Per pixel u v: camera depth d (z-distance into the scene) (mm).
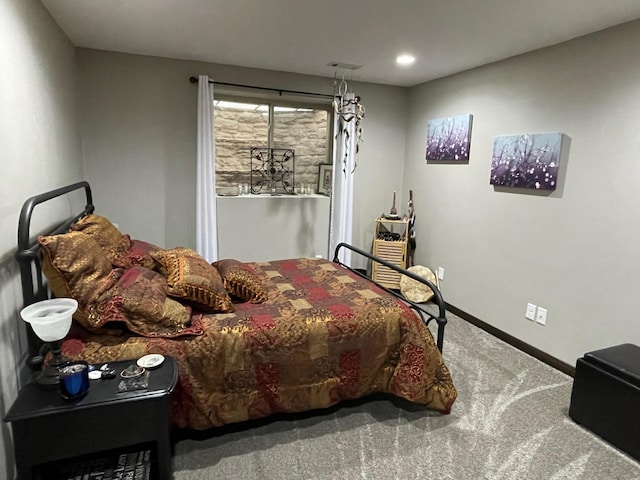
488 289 3662
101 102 3600
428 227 4473
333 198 4527
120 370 1665
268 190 4660
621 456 2104
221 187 4473
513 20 2480
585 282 2801
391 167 4832
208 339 1985
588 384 2287
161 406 1550
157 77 3727
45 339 1473
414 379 2293
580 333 2854
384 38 2906
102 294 1865
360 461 2020
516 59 3258
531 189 3166
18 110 1869
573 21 2461
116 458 1646
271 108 4480
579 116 2771
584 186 2766
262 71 4031
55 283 1780
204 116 3816
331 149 4789
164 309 1963
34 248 1732
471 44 2986
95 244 2059
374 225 4883
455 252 4074
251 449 2084
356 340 2254
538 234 3133
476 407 2504
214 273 2396
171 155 3895
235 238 4281
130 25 2773
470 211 3840
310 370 2186
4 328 1597
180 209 4008
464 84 3846
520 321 3336
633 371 2107
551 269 3043
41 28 2326
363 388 2338
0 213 1601
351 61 3582
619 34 2498
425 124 4445
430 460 2039
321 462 2006
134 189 3826
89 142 3617
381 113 4652
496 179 3473
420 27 2656
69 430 1453
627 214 2518
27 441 1419
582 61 2732
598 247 2699
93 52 3502
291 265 3295
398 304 2455
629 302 2539
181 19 2623
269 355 2088
